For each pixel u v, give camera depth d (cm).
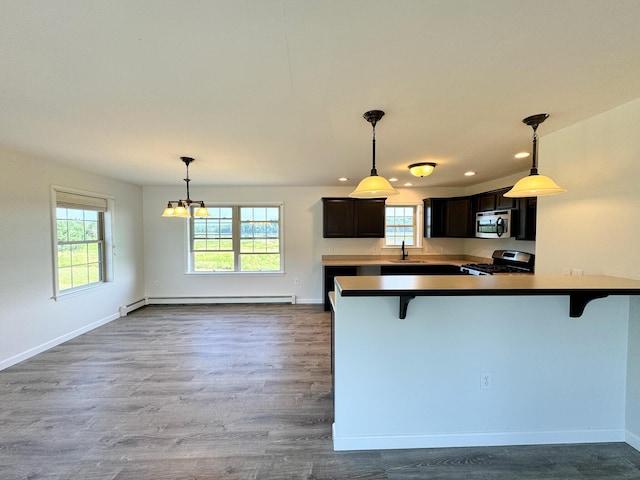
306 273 566
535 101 188
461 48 135
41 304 343
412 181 497
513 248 435
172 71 154
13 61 143
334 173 427
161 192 552
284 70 153
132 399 245
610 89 171
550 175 246
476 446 192
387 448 190
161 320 463
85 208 416
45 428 208
